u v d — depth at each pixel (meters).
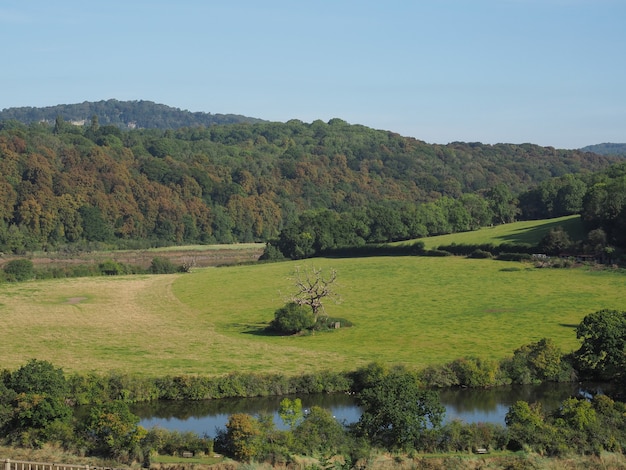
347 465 41.69
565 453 50.97
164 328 100.88
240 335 95.50
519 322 98.88
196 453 50.31
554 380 72.69
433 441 51.72
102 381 65.75
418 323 100.88
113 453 50.22
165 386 67.06
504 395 67.94
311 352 83.44
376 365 69.69
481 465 49.06
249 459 49.66
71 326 101.69
